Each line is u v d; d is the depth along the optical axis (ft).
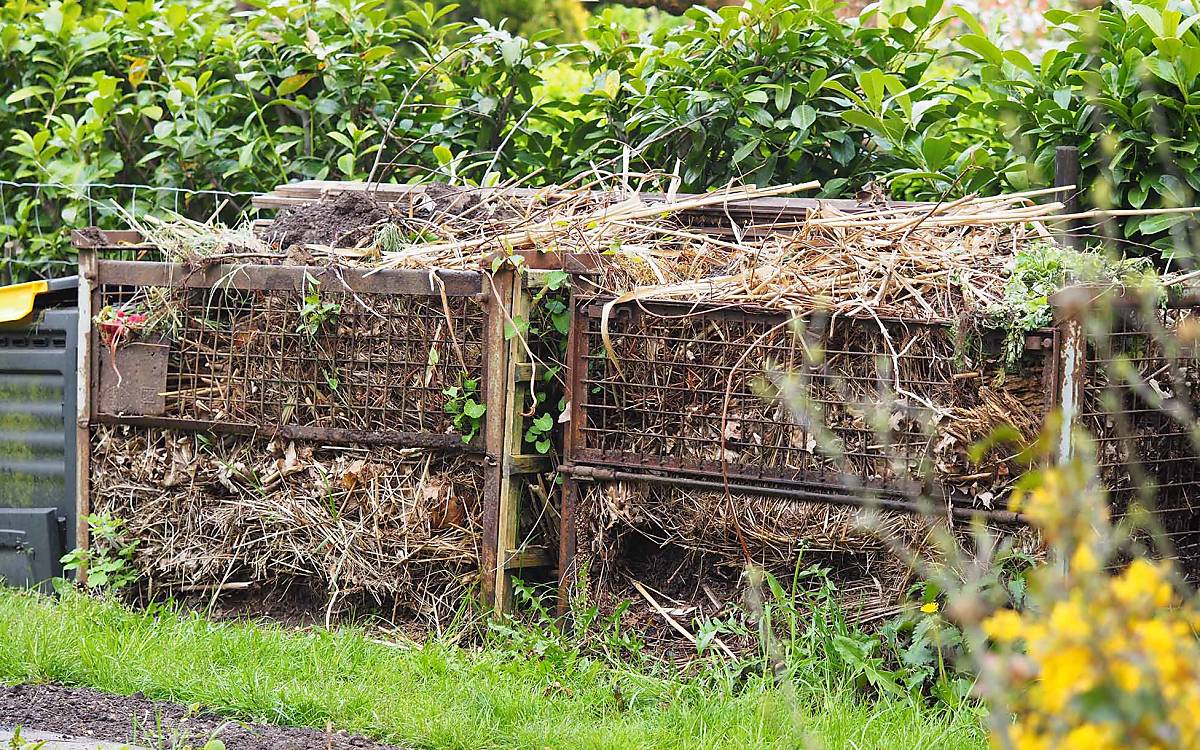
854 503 17.74
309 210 22.43
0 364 21.68
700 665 18.12
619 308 18.70
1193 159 21.86
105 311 20.99
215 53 29.89
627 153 23.49
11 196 29.48
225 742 15.24
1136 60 21.90
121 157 29.73
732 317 18.12
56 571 21.47
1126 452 17.12
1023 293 16.96
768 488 18.15
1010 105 23.79
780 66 26.50
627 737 15.71
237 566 20.81
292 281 20.18
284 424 20.42
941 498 17.35
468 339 19.60
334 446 20.25
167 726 15.85
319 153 29.43
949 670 17.19
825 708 16.29
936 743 15.42
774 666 17.61
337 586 20.38
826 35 26.68
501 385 19.30
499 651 18.74
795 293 18.02
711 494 18.45
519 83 28.78
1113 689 7.50
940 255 18.20
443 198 22.36
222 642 18.60
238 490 20.65
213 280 20.62
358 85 28.76
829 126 26.53
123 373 21.04
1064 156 21.02
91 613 19.67
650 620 18.93
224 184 29.40
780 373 17.99
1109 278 17.26
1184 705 7.41
